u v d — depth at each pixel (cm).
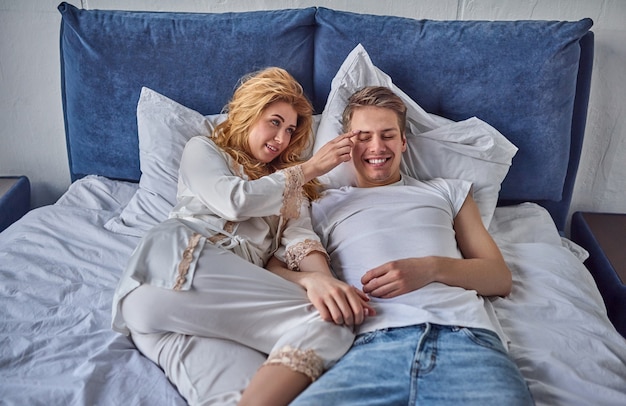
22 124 212
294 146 156
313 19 181
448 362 103
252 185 132
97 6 196
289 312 117
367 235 136
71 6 181
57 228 159
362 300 118
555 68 171
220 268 118
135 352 117
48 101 209
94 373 106
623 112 194
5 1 193
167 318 112
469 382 98
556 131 175
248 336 115
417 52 175
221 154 145
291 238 139
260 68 181
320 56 181
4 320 122
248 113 144
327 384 97
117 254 149
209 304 113
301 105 150
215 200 132
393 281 121
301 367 101
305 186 153
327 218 147
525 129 175
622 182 204
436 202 146
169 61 180
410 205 142
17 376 106
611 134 197
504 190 182
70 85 185
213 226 132
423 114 168
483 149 163
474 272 129
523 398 96
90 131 188
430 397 96
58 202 177
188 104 184
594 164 203
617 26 185
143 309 113
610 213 207
